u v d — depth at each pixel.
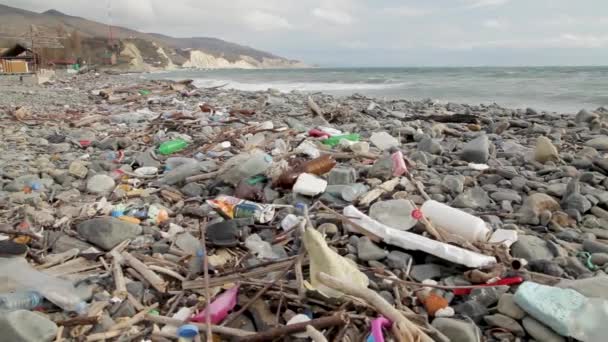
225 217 4.70
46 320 2.79
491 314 3.02
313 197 5.10
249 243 4.00
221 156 7.46
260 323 2.92
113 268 3.59
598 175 6.05
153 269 3.61
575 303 2.77
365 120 12.01
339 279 2.84
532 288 2.97
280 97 19.78
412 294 3.24
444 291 3.25
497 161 6.97
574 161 6.68
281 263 3.53
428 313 3.04
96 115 12.96
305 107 15.43
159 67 139.88
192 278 3.51
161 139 8.93
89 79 40.03
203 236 3.92
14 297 3.00
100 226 4.14
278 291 3.21
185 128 10.48
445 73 54.03
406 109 15.25
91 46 114.44
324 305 3.01
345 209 4.39
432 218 4.25
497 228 4.36
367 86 32.31
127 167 6.93
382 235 3.95
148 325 2.96
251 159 5.91
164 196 5.59
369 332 2.64
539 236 4.25
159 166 6.99
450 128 10.12
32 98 19.61
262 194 5.32
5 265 3.43
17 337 2.62
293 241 4.14
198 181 5.98
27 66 48.56
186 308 3.09
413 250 3.80
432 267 3.58
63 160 7.64
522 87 26.72
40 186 5.88
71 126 11.62
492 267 3.42
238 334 2.75
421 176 6.05
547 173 6.32
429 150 7.62
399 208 4.45
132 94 21.67
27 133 10.44
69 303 3.07
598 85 26.83
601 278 3.08
